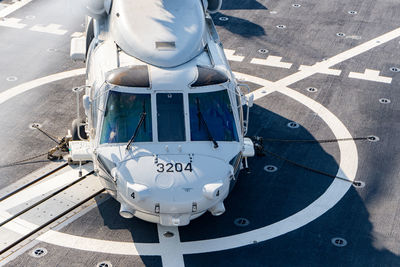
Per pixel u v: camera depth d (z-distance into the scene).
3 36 20.62
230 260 11.79
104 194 13.56
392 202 13.70
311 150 15.48
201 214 11.86
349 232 12.69
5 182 13.71
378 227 12.87
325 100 17.80
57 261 11.58
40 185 13.71
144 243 12.14
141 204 11.27
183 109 12.18
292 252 12.06
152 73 12.43
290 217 13.07
